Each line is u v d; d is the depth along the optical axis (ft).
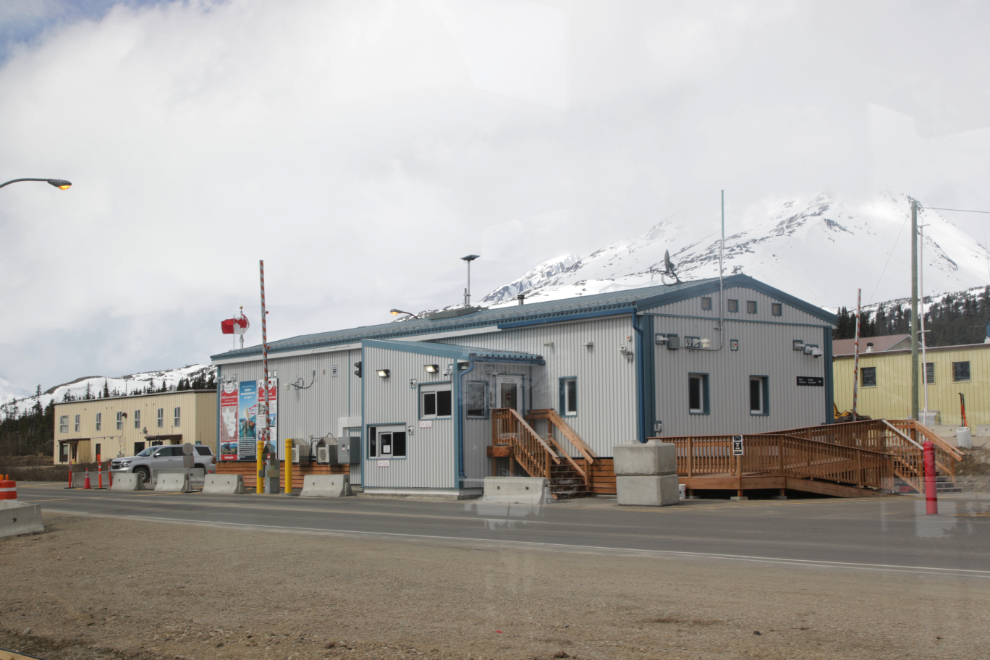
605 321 74.79
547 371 79.71
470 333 87.56
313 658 18.85
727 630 19.34
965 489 50.03
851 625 19.31
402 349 81.71
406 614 22.57
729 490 65.21
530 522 46.88
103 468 165.68
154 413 190.90
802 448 66.08
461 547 35.68
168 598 26.55
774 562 29.09
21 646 21.88
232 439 112.57
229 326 113.60
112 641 21.59
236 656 19.47
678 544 35.22
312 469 99.45
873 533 36.65
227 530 45.32
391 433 82.69
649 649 18.04
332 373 99.96
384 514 55.36
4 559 37.76
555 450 77.05
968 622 19.36
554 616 21.50
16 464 193.98
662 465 58.59
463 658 18.13
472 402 76.13
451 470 75.46
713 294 77.25
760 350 80.07
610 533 40.14
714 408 75.97
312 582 28.04
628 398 72.33
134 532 45.68
